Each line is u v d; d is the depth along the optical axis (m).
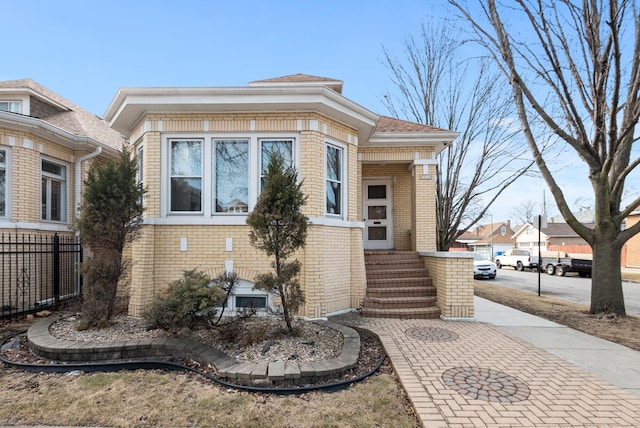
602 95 7.69
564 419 3.12
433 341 5.44
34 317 7.28
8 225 7.88
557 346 5.37
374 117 7.71
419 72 14.06
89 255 9.41
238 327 5.01
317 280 6.68
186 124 6.84
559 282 18.95
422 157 10.00
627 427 3.01
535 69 8.17
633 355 4.99
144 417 3.18
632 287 16.92
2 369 4.34
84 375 4.15
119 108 6.91
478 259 22.44
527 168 11.68
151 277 6.59
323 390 3.75
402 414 3.28
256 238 5.08
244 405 3.40
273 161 5.10
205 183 6.84
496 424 3.02
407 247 11.07
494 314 7.96
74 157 9.69
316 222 6.70
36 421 3.10
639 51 7.26
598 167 8.14
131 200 5.79
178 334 5.02
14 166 8.05
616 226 8.04
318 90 6.46
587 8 7.43
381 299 7.39
